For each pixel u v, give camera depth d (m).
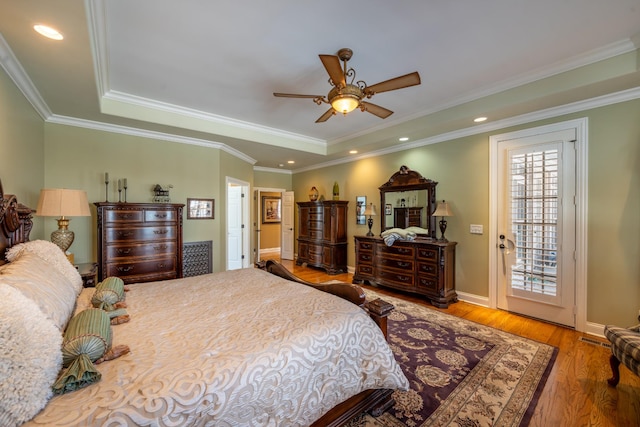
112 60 2.54
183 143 4.37
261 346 1.27
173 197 4.27
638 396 1.92
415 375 2.15
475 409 1.79
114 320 1.50
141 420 0.91
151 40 2.24
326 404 1.37
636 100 2.67
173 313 1.67
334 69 2.12
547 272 3.21
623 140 2.74
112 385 0.98
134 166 3.95
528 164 3.35
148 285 2.29
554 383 2.07
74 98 2.90
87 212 2.78
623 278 2.75
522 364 2.32
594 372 2.21
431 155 4.38
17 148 2.48
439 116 3.69
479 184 3.81
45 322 1.01
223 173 4.86
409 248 4.17
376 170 5.32
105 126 3.68
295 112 3.89
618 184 2.77
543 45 2.35
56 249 1.98
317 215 6.20
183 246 4.24
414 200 4.49
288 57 2.51
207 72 2.78
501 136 3.59
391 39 2.26
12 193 2.37
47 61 2.22
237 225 5.91
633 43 2.28
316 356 1.37
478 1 1.84
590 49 2.41
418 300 4.07
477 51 2.44
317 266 6.14
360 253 4.95
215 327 1.47
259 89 3.16
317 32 2.17
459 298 4.02
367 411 1.71
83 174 3.59
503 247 3.59
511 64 2.66
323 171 6.60
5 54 2.06
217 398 1.05
